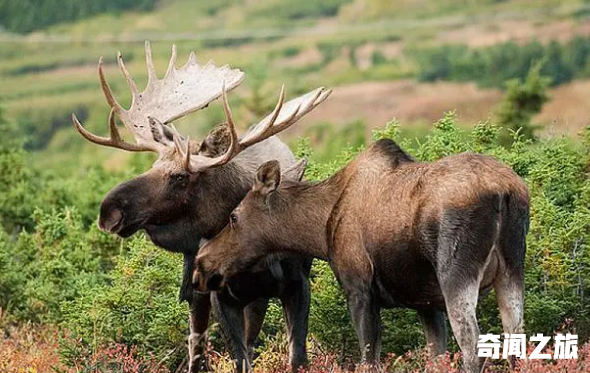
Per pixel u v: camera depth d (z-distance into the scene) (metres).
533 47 134.88
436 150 21.20
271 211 17.86
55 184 30.88
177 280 20.47
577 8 186.62
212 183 18.48
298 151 22.81
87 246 23.95
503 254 15.72
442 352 17.11
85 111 145.88
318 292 19.91
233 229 18.00
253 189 17.91
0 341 21.12
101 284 22.89
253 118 58.44
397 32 196.62
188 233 18.61
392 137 22.06
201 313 18.95
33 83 176.50
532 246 19.22
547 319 18.52
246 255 18.02
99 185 30.91
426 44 181.50
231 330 18.44
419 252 16.09
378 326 17.02
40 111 145.00
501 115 35.34
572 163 21.22
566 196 20.84
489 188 15.60
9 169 32.31
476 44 172.62
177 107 20.19
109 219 18.14
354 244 16.95
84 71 185.25
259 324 19.27
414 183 16.27
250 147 19.11
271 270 18.17
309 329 19.73
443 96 128.25
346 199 17.14
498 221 15.62
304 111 18.44
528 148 22.34
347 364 19.00
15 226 29.88
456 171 15.91
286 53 188.75
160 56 191.75
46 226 25.12
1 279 23.12
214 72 20.78
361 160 17.22
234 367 18.38
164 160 18.53
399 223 16.25
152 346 19.91
